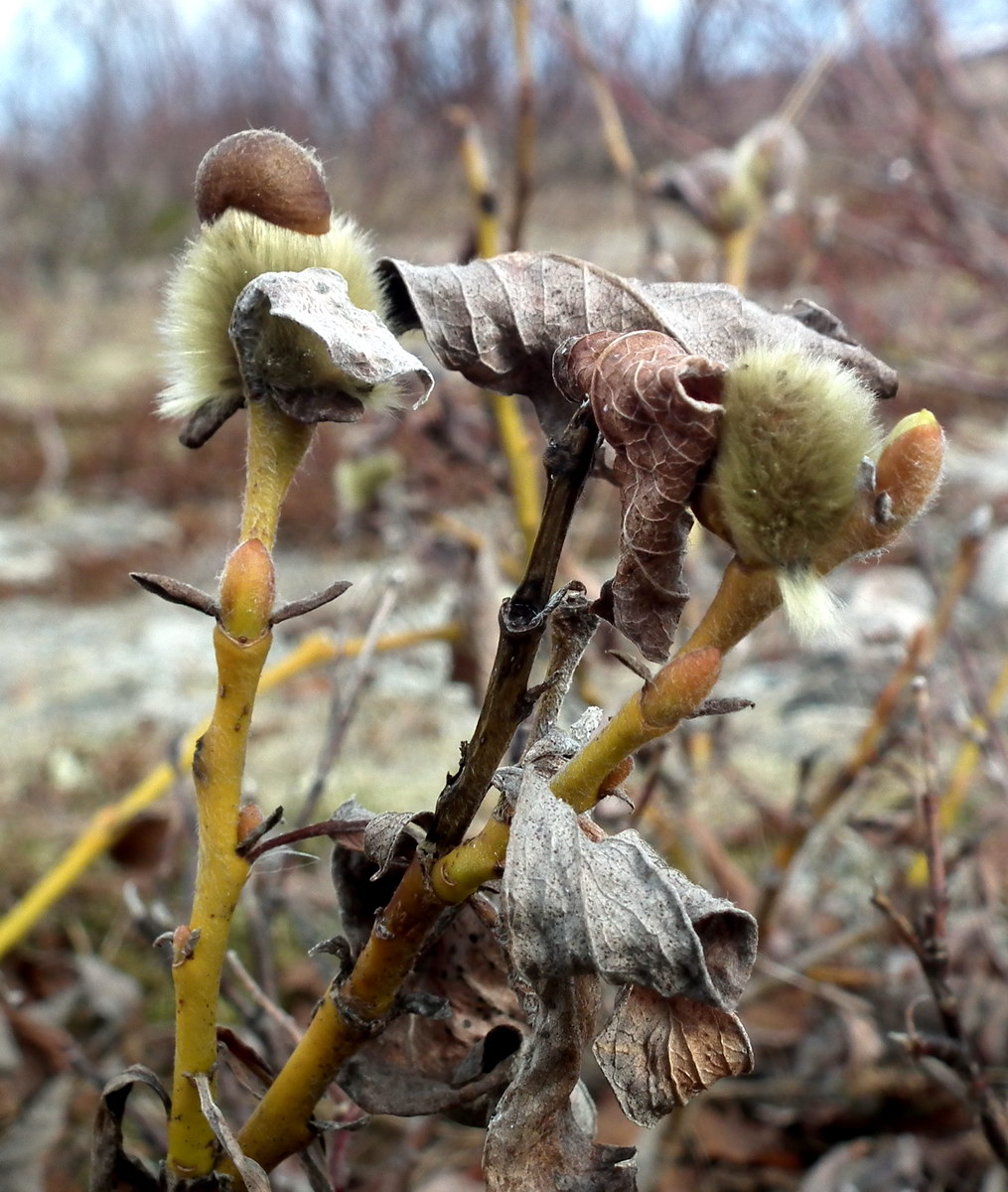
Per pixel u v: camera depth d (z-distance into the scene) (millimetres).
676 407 87
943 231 620
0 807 436
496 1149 105
